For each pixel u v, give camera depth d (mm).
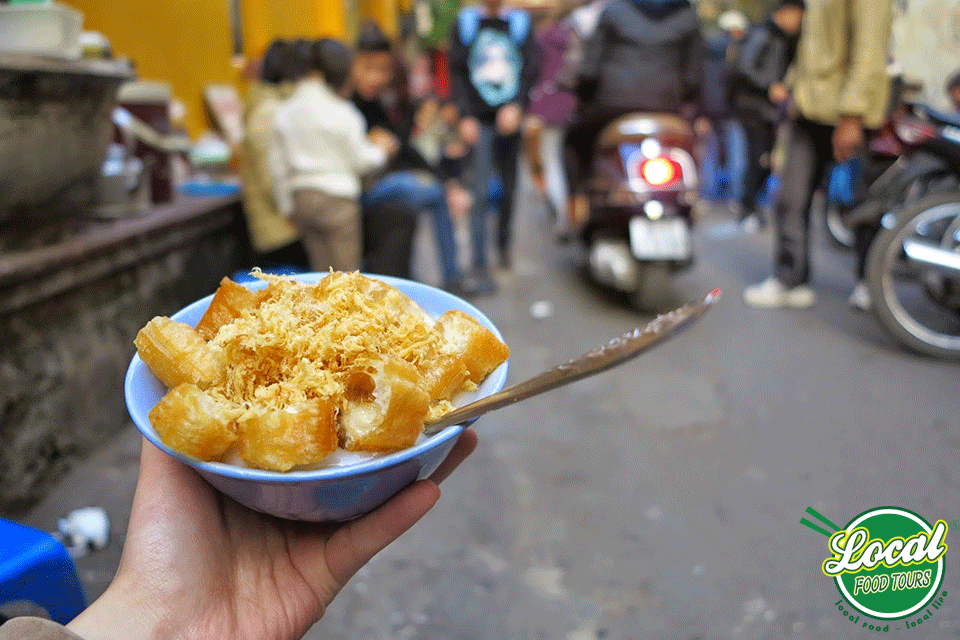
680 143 4070
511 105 4785
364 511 918
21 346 2324
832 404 3000
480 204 4898
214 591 929
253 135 3615
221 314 979
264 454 777
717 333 3865
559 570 2143
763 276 4949
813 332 3846
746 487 2469
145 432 799
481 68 4719
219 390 863
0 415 2238
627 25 4289
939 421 2783
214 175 4574
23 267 2219
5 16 2314
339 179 3414
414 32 15734
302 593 969
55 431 2502
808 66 3844
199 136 5297
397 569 2168
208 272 3689
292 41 3598
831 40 3703
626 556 2182
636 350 618
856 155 4039
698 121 7285
